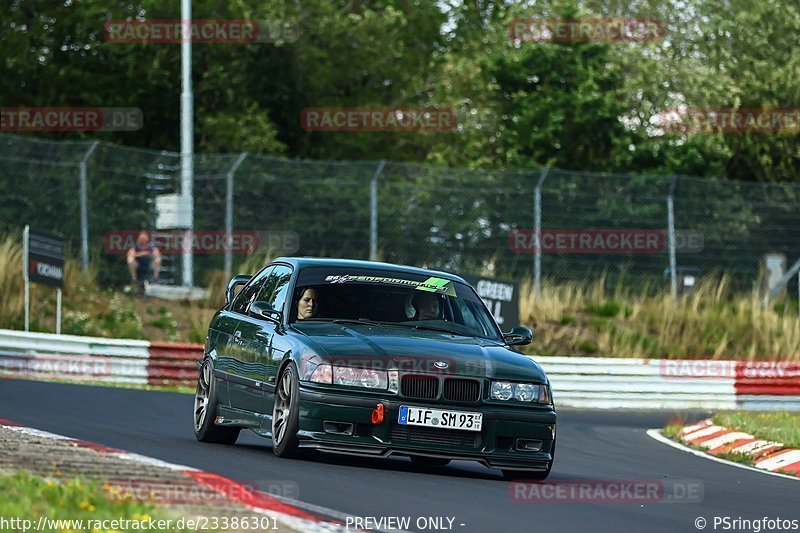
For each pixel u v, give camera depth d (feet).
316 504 78.23
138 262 286.25
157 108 386.32
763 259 313.12
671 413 244.01
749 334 300.20
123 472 77.71
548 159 380.17
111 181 288.92
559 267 308.19
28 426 118.93
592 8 444.14
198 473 80.38
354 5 458.50
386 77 419.95
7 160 283.38
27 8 388.98
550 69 394.93
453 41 487.61
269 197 294.46
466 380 101.19
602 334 293.64
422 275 118.01
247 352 113.09
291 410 100.07
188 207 282.36
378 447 98.68
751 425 173.78
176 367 234.38
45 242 247.50
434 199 298.76
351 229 295.07
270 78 391.04
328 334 104.47
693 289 308.19
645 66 389.39
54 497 65.41
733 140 411.95
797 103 413.59
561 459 138.10
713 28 426.92
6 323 261.65
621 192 307.17
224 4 384.68
